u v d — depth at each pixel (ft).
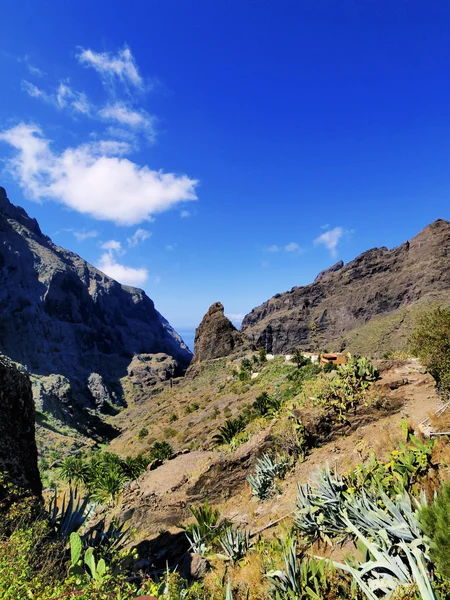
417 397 40.63
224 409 187.73
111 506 55.06
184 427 204.03
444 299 532.73
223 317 483.51
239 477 49.47
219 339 459.73
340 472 33.91
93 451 308.60
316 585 18.11
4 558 12.94
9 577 11.33
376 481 23.72
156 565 35.24
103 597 11.94
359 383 44.37
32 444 30.60
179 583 22.33
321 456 40.27
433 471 22.29
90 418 481.46
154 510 49.73
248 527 35.12
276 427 48.08
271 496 39.47
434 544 14.76
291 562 20.12
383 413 41.11
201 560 30.35
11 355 574.97
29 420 30.96
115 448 287.28
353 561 18.56
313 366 142.92
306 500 27.14
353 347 541.75
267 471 41.83
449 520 14.46
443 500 15.40
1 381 28.86
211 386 313.94
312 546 23.43
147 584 15.35
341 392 44.09
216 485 49.85
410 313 535.60
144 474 65.05
